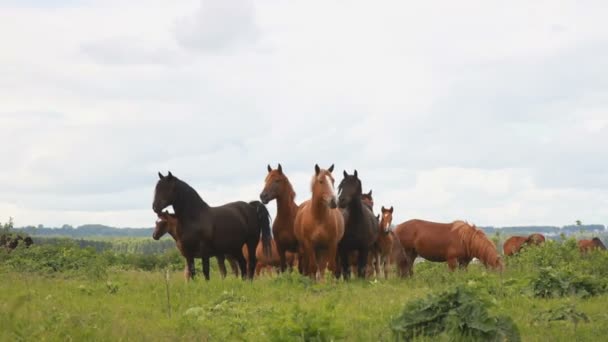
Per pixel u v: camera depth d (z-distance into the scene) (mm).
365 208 17000
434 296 8164
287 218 17094
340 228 15797
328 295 12578
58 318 8648
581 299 11633
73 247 23359
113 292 13320
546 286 12023
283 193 16938
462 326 7605
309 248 15609
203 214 16375
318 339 7422
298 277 14109
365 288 14000
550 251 18328
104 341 7715
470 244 19000
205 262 16578
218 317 9812
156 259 28797
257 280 15922
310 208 15438
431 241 19609
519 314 9633
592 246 24078
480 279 13461
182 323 9016
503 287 12320
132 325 8883
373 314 9789
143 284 14398
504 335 7488
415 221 20391
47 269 18938
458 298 7965
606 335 8094
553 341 7828
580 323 8883
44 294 12344
